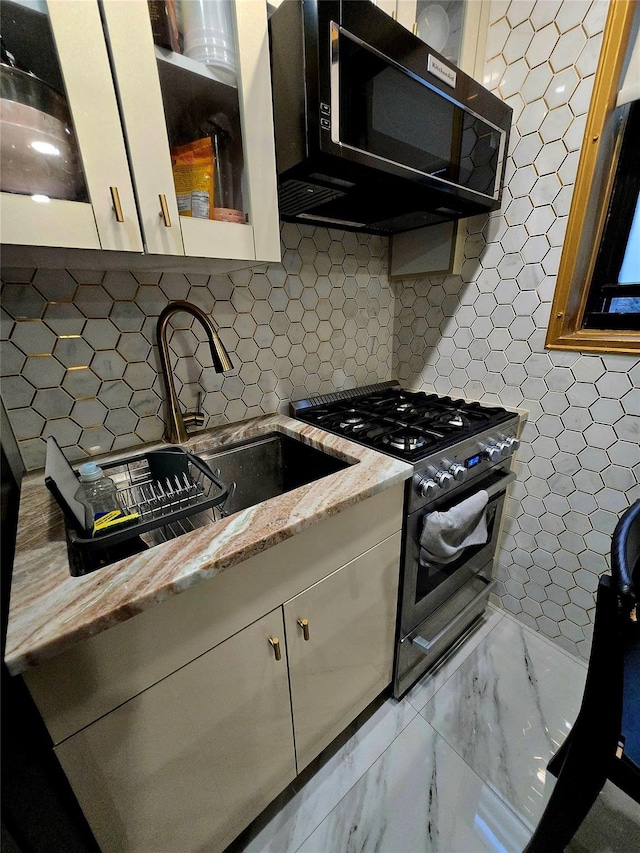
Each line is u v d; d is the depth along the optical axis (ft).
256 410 4.24
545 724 3.75
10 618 1.57
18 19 1.74
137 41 1.90
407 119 2.72
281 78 2.44
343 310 4.77
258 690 2.51
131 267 2.93
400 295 5.28
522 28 3.47
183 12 2.20
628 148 3.33
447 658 4.49
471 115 3.16
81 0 1.71
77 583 1.77
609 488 3.79
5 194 1.71
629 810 3.10
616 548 2.08
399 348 5.51
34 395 2.85
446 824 3.05
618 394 3.55
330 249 4.44
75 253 2.16
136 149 2.01
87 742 1.79
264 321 4.05
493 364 4.47
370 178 2.77
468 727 3.75
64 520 2.28
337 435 3.68
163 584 1.76
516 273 4.02
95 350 3.06
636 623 1.72
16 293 2.66
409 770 3.41
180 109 2.50
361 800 3.22
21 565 1.90
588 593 4.19
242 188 2.60
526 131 3.64
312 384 4.69
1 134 1.68
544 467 4.25
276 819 3.11
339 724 3.39
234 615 2.20
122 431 3.33
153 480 3.11
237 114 2.44
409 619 3.67
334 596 2.83
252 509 2.39
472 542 3.63
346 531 2.74
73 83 1.76
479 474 3.85
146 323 3.27
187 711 2.14
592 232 3.56
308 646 2.76
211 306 3.62
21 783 1.47
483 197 3.56
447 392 5.06
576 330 3.85
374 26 2.34
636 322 3.51
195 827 2.43
